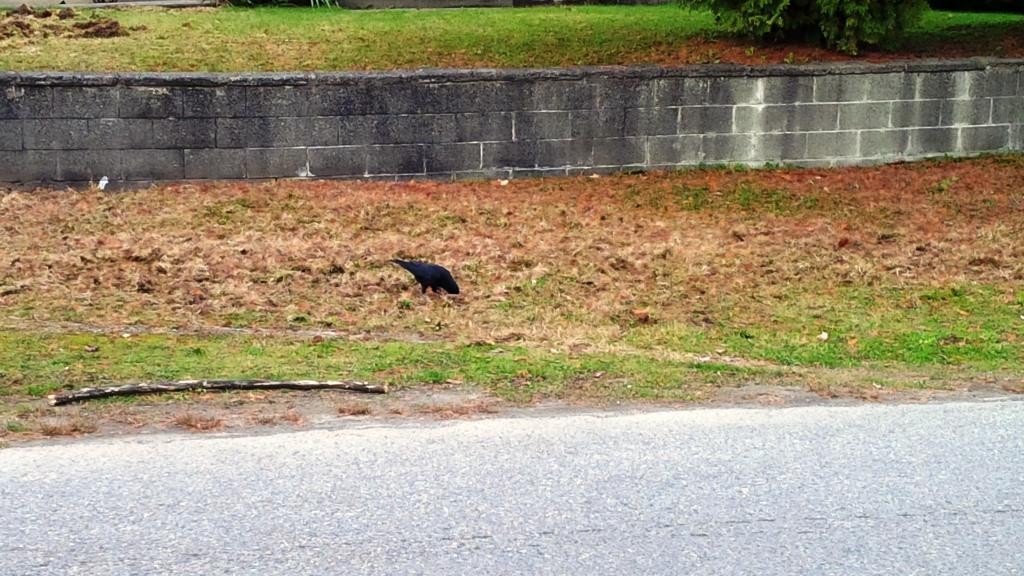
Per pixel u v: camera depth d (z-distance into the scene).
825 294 8.02
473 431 5.40
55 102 10.13
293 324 7.09
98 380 5.88
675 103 11.09
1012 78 11.55
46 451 5.02
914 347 6.95
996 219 9.92
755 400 5.96
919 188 10.76
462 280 8.13
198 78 10.28
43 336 6.59
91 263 8.22
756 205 10.30
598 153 11.11
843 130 11.38
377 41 12.58
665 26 13.51
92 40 12.25
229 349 6.52
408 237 9.23
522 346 6.75
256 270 8.16
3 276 7.80
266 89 10.43
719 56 11.78
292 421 5.46
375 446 5.19
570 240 9.18
